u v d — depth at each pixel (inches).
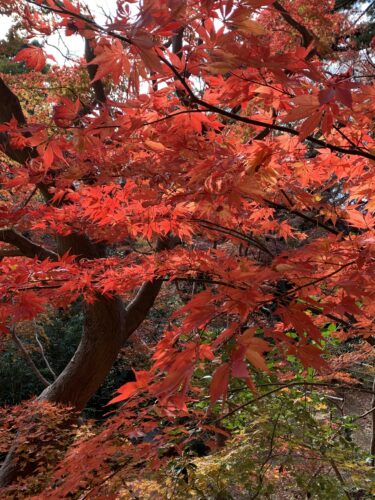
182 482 106.3
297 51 41.1
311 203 81.7
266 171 64.7
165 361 50.6
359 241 56.8
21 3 156.5
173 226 81.4
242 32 39.4
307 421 132.3
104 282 88.5
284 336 43.9
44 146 52.0
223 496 109.6
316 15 245.8
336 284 51.4
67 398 204.8
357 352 154.9
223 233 88.4
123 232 94.0
